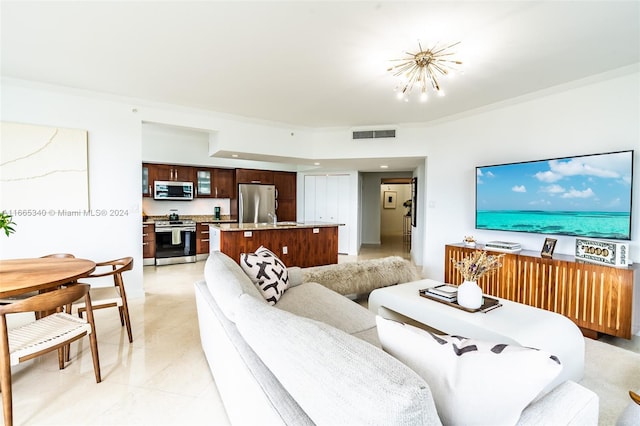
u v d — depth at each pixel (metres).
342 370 0.74
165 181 6.02
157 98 3.63
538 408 0.93
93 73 2.93
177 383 1.96
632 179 2.63
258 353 1.10
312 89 3.31
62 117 3.29
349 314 2.06
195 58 2.61
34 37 2.28
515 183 3.46
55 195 3.26
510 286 3.20
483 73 2.87
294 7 1.90
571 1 1.82
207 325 1.94
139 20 2.06
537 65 2.69
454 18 2.00
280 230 4.71
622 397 1.81
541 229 3.24
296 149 4.99
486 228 3.78
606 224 2.77
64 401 1.78
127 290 3.67
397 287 2.72
